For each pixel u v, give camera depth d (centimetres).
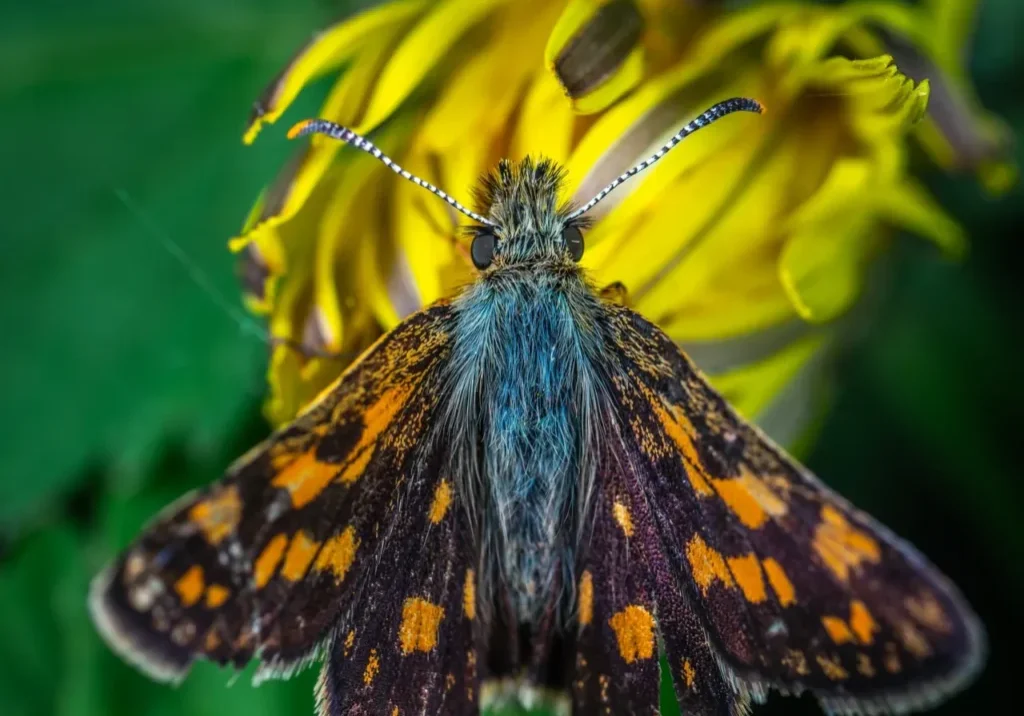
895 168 11
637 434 10
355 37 10
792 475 10
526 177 11
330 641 10
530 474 11
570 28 10
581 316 11
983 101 11
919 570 10
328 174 11
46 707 11
